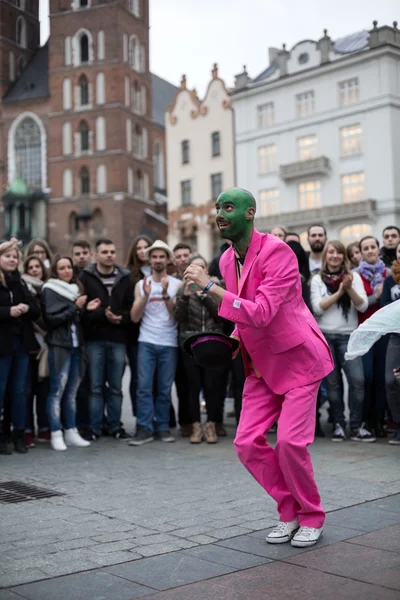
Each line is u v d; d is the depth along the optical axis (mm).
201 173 40969
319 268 8359
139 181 53969
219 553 3619
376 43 32906
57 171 53062
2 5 55312
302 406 3736
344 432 7195
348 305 7145
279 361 3766
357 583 3092
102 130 51875
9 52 56219
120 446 7238
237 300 3508
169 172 42469
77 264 8352
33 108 54312
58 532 4070
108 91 51656
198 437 7320
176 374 7848
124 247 51344
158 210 55625
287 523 3842
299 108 36312
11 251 6758
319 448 6711
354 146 34312
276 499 3848
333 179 35062
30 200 53375
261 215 38062
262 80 38281
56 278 7375
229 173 39656
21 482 5523
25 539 3934
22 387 6941
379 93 33094
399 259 6660
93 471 5941
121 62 51656
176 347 7652
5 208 53594
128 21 52750
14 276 6828
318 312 7191
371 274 7555
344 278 6957
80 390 8109
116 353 7715
